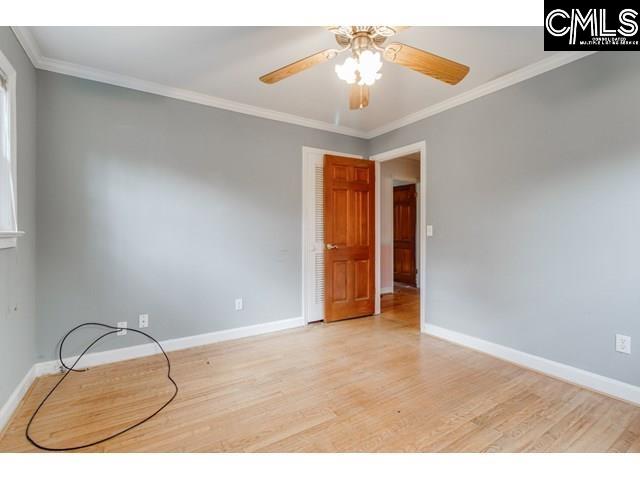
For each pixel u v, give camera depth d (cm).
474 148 287
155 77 263
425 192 334
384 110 330
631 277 197
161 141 281
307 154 364
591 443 161
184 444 160
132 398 204
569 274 225
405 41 209
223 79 266
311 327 356
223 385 222
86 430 171
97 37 208
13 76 188
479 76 257
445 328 315
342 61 237
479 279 285
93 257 254
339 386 221
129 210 268
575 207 222
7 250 181
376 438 165
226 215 314
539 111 241
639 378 195
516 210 256
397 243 646
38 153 234
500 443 161
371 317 397
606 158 206
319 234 375
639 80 193
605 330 208
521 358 254
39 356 236
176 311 289
